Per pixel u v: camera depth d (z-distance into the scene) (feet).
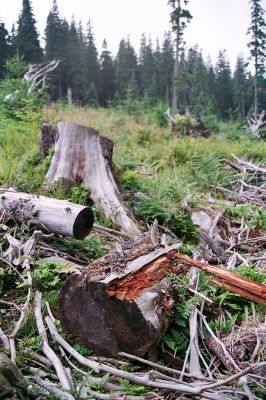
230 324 12.19
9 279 13.78
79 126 21.61
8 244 15.64
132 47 200.44
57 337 11.07
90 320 11.18
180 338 11.42
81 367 10.57
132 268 11.57
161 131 47.93
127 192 22.56
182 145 38.52
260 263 17.80
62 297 11.44
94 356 11.18
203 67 178.50
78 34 191.42
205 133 55.36
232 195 28.96
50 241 16.49
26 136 28.94
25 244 14.61
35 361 10.27
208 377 10.21
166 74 176.24
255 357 11.01
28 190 19.99
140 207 20.72
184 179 29.27
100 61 202.59
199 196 25.58
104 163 21.38
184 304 12.26
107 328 11.00
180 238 20.01
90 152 21.42
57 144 21.70
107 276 11.12
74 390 9.09
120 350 10.95
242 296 13.38
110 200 20.18
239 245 20.07
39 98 44.37
